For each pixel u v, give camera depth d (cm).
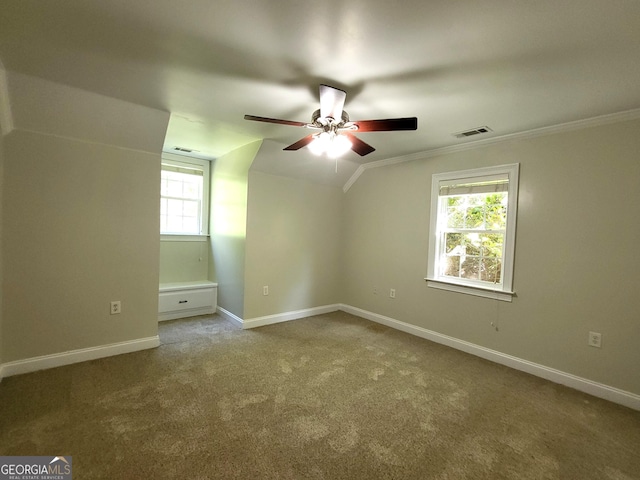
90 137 277
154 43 170
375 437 192
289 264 431
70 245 275
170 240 441
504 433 200
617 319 245
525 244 293
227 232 425
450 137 313
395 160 405
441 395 244
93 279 287
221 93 231
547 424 211
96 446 175
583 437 198
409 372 282
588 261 258
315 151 261
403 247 400
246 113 269
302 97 234
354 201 469
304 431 195
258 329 389
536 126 276
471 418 215
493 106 238
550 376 276
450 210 358
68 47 176
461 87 209
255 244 396
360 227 459
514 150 300
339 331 389
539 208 285
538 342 285
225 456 171
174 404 219
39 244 261
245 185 387
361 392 245
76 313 280
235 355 308
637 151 236
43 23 154
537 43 160
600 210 253
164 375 262
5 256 247
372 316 439
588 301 258
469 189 335
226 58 183
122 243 300
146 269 315
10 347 251
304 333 379
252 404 223
